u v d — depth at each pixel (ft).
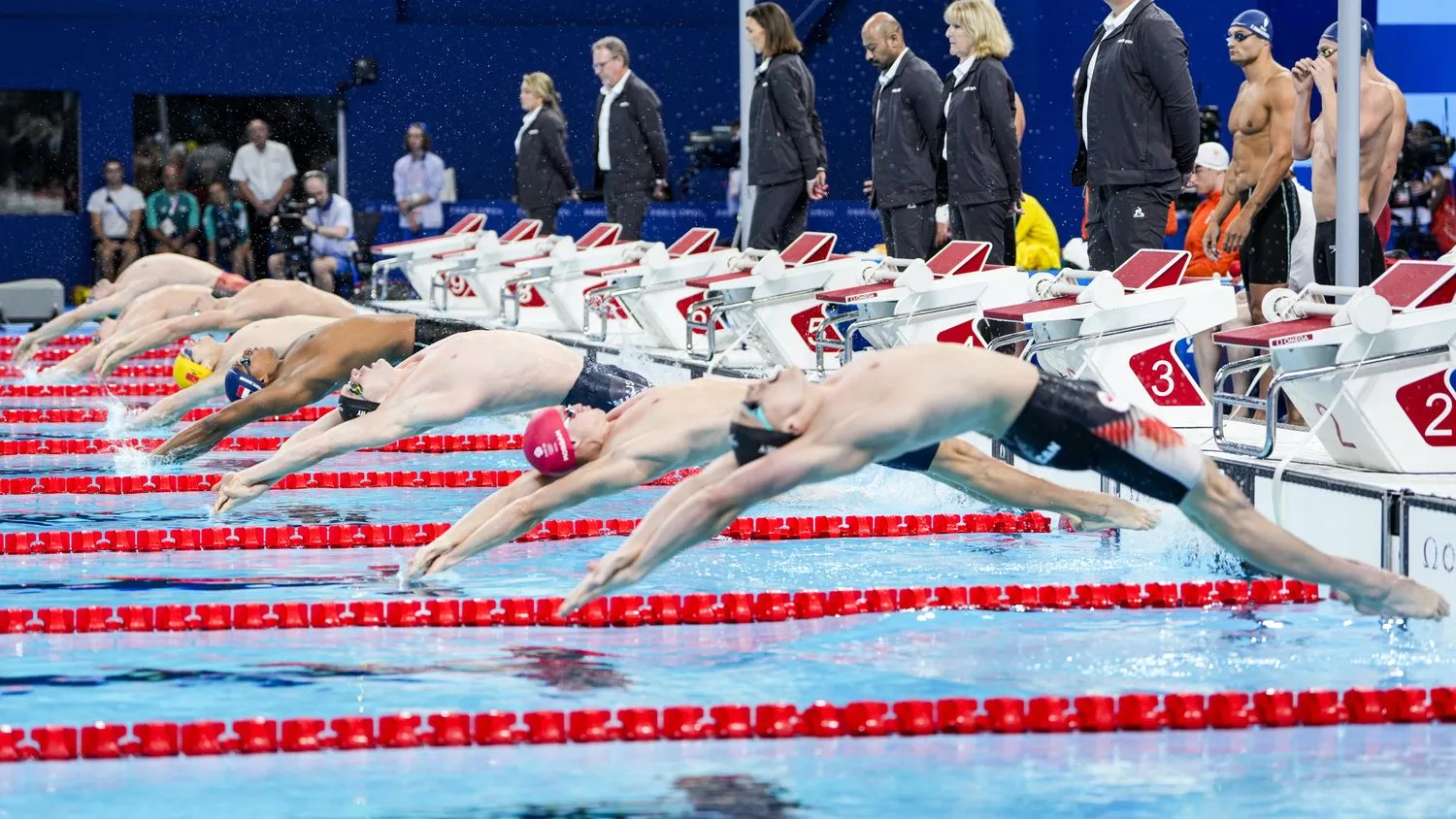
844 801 20.33
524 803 20.31
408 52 113.50
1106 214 48.14
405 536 37.93
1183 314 40.01
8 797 20.61
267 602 31.17
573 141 115.65
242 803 20.31
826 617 30.27
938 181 56.49
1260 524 26.53
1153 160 47.14
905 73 58.03
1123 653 27.17
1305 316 34.19
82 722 23.49
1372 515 29.94
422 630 29.55
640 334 68.64
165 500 43.06
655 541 25.21
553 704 24.48
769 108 66.08
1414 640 27.89
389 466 48.91
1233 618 29.73
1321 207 45.24
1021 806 20.08
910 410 24.67
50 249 109.81
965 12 53.88
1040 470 40.63
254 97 112.47
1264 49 45.91
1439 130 65.21
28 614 29.71
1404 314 31.14
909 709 23.57
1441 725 23.62
